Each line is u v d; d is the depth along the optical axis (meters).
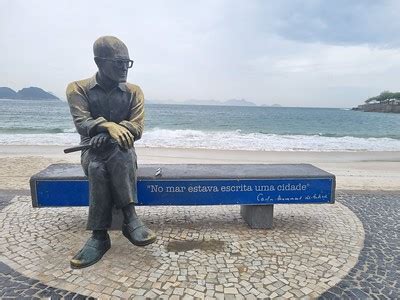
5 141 15.52
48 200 3.80
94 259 3.09
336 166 10.59
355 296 2.73
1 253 3.37
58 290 2.72
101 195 3.03
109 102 3.25
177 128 27.50
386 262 3.35
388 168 10.43
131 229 3.09
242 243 3.71
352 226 4.35
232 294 2.72
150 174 3.93
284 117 53.06
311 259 3.35
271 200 4.02
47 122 30.80
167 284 2.84
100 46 3.06
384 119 52.94
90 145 2.98
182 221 4.41
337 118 54.16
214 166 4.62
